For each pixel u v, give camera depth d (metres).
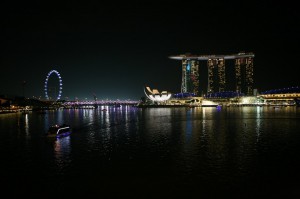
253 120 144.12
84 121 152.38
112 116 196.25
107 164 52.56
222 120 145.50
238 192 37.78
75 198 36.84
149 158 56.62
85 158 57.78
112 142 77.00
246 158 55.47
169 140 78.75
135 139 81.81
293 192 37.56
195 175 44.84
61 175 46.19
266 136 84.44
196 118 163.12
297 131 96.25
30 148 69.69
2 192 39.09
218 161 53.25
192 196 36.75
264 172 45.94
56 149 67.88
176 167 49.53
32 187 40.81
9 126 127.44
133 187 40.09
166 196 36.91
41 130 110.19
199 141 76.19
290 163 51.44
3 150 67.31
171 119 158.12
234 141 75.50
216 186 40.00
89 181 42.94
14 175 46.47
